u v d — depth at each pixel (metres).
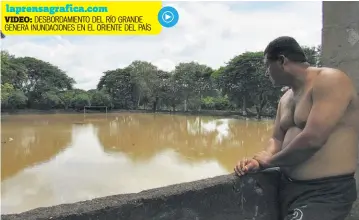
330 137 1.70
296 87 1.82
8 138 27.17
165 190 1.80
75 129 36.38
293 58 1.77
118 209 1.64
